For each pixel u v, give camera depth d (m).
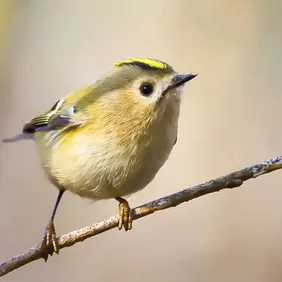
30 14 2.39
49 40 2.39
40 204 2.34
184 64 2.36
